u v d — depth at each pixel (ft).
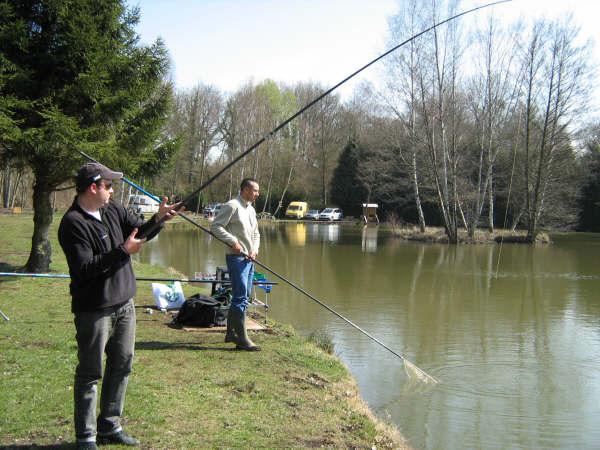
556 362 24.98
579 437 17.35
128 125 33.63
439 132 101.40
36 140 28.19
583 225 133.69
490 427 17.84
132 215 11.72
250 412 14.23
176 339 20.84
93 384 10.46
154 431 12.42
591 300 40.78
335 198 177.68
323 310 34.06
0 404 13.39
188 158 161.27
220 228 19.27
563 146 99.86
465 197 99.86
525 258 70.54
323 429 13.73
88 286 10.14
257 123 164.14
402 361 24.30
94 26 29.78
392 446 13.71
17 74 28.50
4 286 30.09
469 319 33.60
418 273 53.98
